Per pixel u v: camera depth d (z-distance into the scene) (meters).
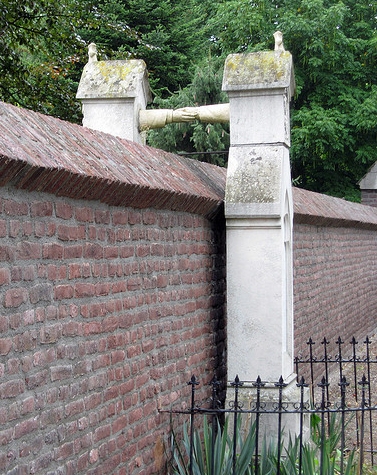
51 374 3.72
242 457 4.95
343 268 12.02
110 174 4.19
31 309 3.55
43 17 12.66
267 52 6.20
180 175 5.64
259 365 6.00
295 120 21.41
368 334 14.50
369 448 7.05
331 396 9.12
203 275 6.07
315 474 5.05
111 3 19.55
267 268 5.99
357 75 22.19
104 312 4.32
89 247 4.14
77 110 13.25
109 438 4.37
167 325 5.30
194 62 21.17
